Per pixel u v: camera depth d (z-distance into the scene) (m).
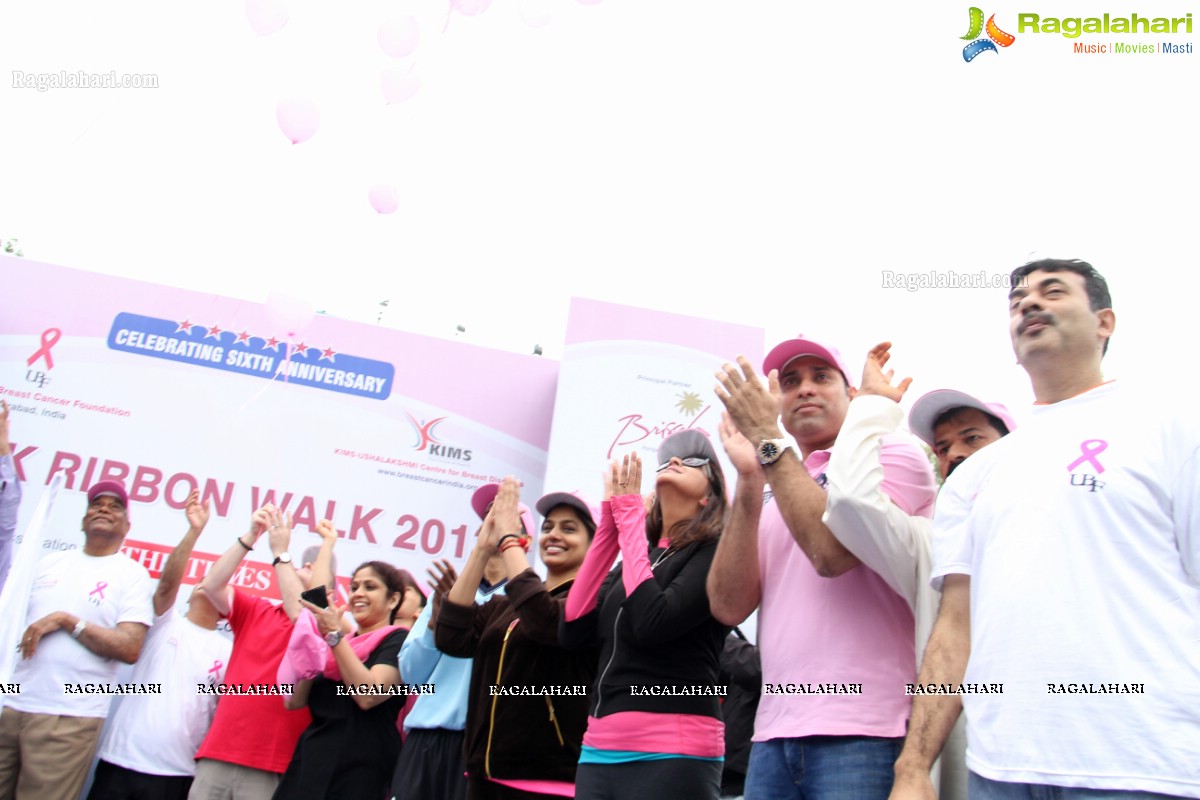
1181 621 1.55
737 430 2.46
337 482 5.54
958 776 2.32
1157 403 1.75
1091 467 1.71
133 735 4.32
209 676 4.52
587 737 2.53
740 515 2.36
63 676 4.29
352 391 5.70
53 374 5.38
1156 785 1.44
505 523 3.29
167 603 4.71
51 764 4.19
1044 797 1.53
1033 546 1.70
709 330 5.82
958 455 2.80
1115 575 1.61
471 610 3.32
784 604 2.33
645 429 5.59
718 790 2.44
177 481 5.36
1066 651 1.59
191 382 5.51
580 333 5.70
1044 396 1.99
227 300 5.70
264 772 3.97
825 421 2.65
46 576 4.52
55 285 5.52
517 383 5.95
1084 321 1.95
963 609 1.89
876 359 2.48
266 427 5.54
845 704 2.09
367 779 3.76
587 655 3.04
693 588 2.46
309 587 4.47
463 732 3.61
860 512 2.09
